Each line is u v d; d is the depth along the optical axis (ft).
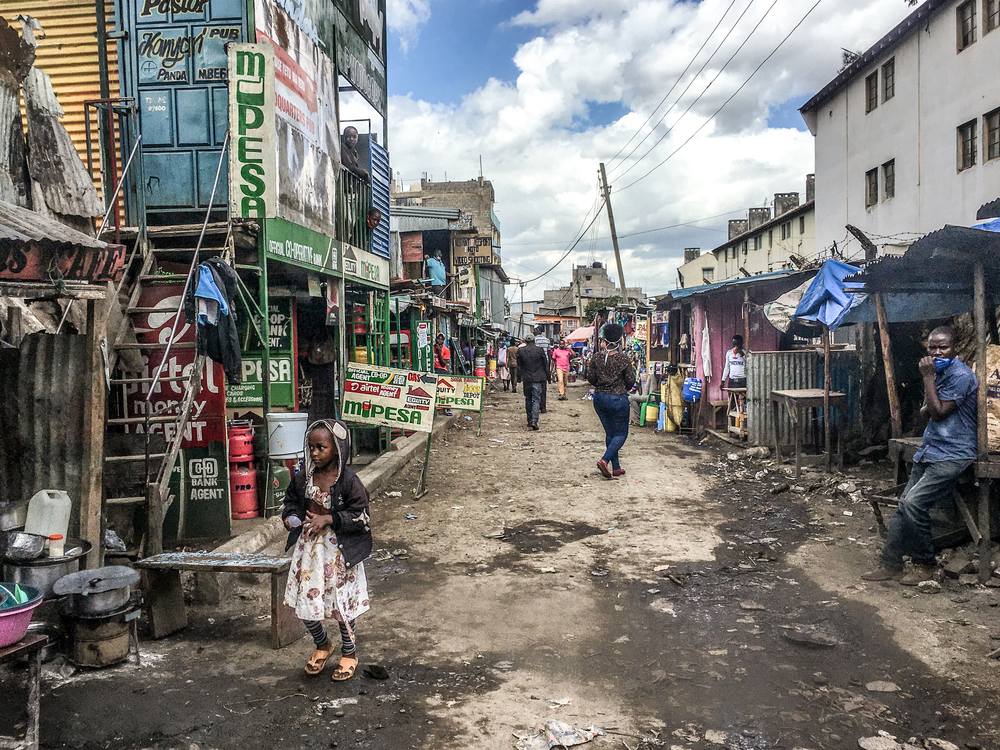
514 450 38.96
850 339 37.29
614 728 10.95
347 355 35.83
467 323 86.63
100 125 24.88
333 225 30.27
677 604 16.25
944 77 65.26
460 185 166.09
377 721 11.22
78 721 11.21
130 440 18.81
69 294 14.14
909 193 71.36
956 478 16.37
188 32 24.27
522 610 16.06
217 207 24.43
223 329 19.40
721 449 37.47
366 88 36.78
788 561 19.06
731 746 10.41
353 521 12.31
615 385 30.35
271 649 14.02
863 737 10.55
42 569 13.93
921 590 16.16
